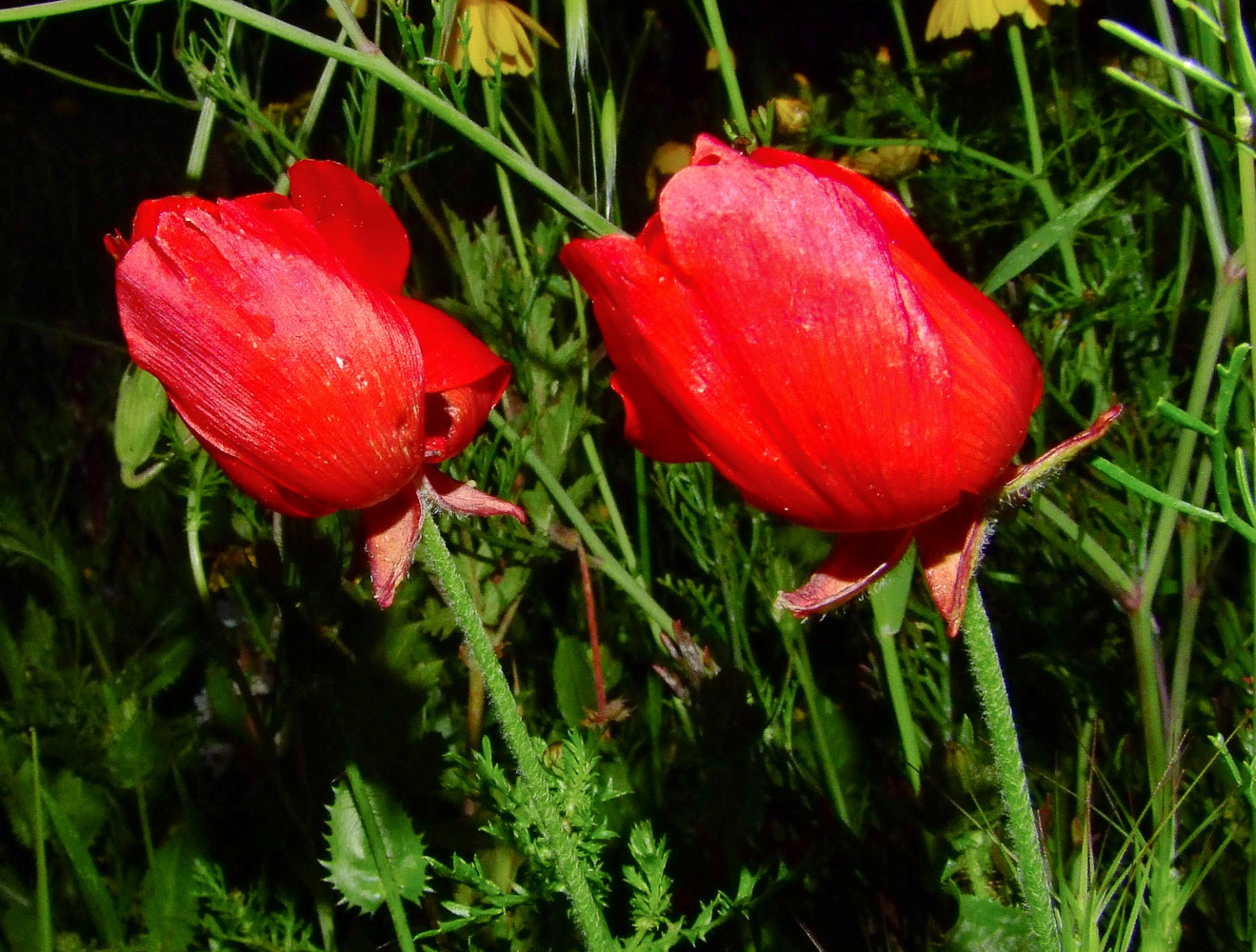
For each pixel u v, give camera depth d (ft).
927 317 0.79
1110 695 1.07
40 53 3.03
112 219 2.84
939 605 0.82
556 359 1.11
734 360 0.79
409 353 0.83
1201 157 1.00
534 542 1.09
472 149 1.31
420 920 1.07
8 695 1.28
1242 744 1.01
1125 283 1.11
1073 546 1.01
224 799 1.21
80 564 1.52
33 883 1.15
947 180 1.22
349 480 0.83
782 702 1.06
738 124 1.00
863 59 1.33
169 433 1.03
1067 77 1.33
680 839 1.03
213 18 1.09
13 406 1.92
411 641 1.03
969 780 0.98
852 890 1.02
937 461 0.80
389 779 1.02
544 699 1.18
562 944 0.99
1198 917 1.00
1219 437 0.81
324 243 0.82
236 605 1.26
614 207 1.00
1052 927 0.83
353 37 0.89
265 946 1.03
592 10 1.49
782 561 1.08
